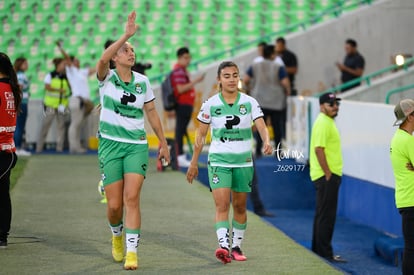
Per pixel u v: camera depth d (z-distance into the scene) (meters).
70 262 19.66
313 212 40.81
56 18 60.75
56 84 47.38
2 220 21.31
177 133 40.88
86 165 41.66
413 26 53.41
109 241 22.38
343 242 32.41
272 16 59.22
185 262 19.88
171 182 35.84
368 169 35.56
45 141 50.19
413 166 20.56
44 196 31.03
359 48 53.22
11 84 20.53
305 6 59.72
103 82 18.59
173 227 24.95
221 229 19.77
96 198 30.66
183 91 40.19
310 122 40.56
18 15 61.19
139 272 18.59
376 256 29.50
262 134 19.67
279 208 41.12
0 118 20.41
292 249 21.77
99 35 59.56
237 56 52.41
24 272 18.55
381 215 34.03
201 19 59.38
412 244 20.72
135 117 18.70
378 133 34.03
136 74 18.88
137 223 18.84
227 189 19.81
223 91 19.88
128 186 18.64
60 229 24.20
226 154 19.80
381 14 53.22
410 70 46.53
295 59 49.19
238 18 59.50
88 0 61.22
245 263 19.89
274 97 41.78
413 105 20.77
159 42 58.31
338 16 53.28
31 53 59.00
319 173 28.08
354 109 37.34
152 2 60.59
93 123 51.25
